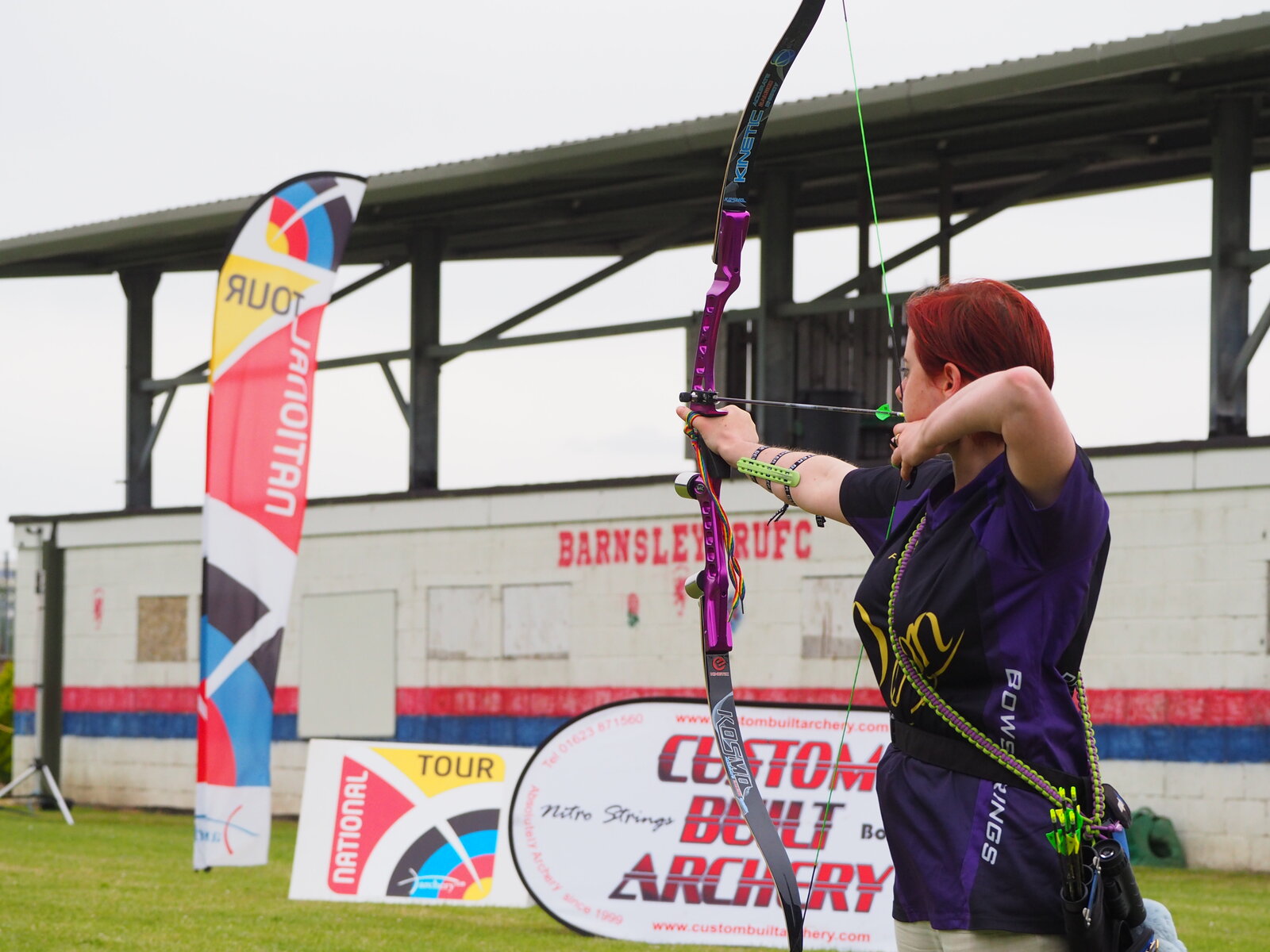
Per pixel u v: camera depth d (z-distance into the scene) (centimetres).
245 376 1625
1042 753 314
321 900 1350
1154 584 2000
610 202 2756
